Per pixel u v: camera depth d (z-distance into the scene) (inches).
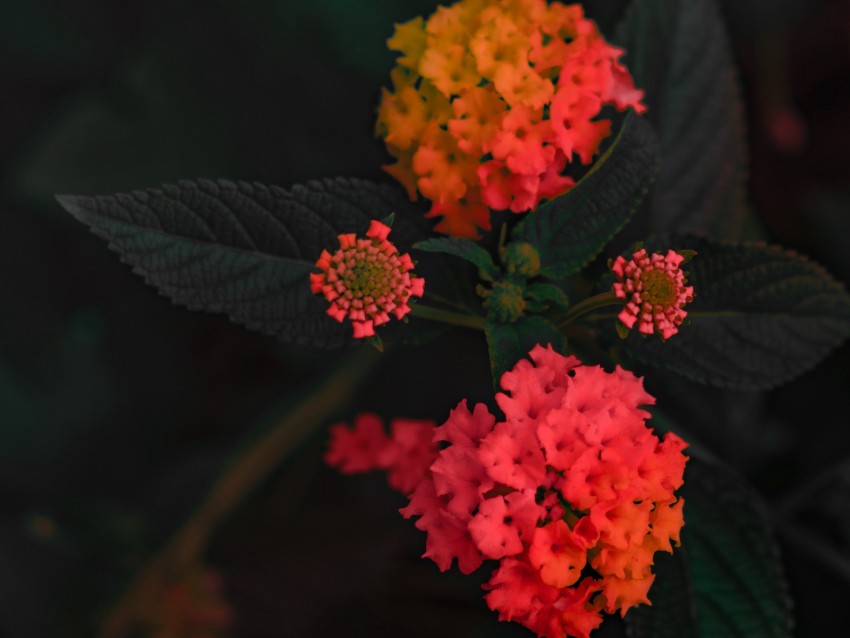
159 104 11.9
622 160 6.9
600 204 7.0
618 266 6.6
